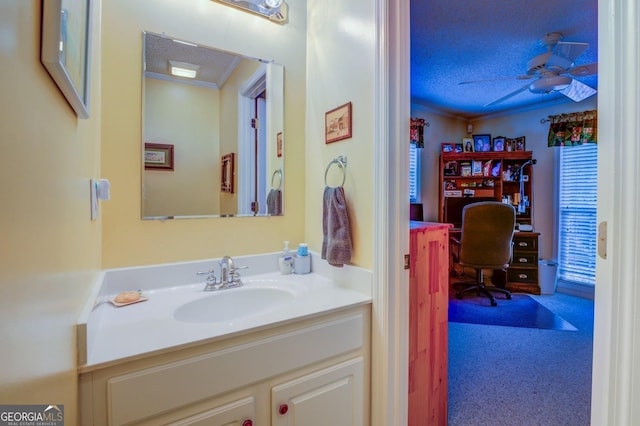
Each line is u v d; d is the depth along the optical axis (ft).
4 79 1.11
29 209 1.36
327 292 4.35
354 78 4.47
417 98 12.32
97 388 2.53
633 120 1.77
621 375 1.83
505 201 13.41
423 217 13.82
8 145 1.14
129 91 4.34
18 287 1.23
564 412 5.52
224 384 3.06
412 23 7.27
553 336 8.55
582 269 11.91
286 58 5.57
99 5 3.91
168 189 4.63
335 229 4.52
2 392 1.07
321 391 3.68
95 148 3.59
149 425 2.74
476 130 14.84
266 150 5.43
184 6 4.74
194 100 4.84
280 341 3.39
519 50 8.54
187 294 4.31
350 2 4.55
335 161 4.87
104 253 4.17
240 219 5.22
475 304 11.07
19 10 1.25
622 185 1.82
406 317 4.10
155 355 2.73
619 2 1.84
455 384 6.35
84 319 2.48
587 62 9.24
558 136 12.17
